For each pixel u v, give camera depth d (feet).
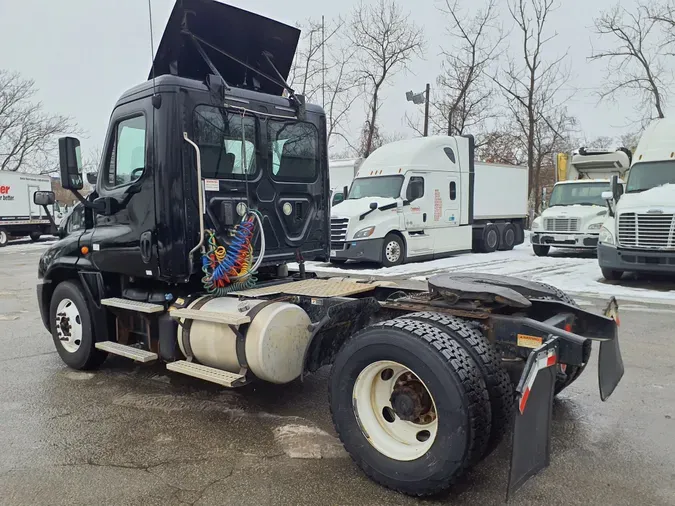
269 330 13.44
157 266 15.12
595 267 45.11
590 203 54.80
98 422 14.16
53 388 16.84
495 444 10.39
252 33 17.70
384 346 10.62
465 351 10.18
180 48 16.67
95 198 17.51
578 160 56.70
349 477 11.26
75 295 17.92
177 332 15.40
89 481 11.13
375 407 11.34
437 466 9.93
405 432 10.97
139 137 15.55
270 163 17.08
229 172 15.90
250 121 16.48
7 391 16.60
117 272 16.49
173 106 14.69
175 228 14.85
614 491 10.63
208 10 16.40
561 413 14.60
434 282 13.44
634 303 29.60
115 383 17.29
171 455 12.26
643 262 34.06
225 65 17.87
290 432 13.46
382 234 45.21
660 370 18.02
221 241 15.62
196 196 15.10
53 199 19.66
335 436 13.23
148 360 15.55
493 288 12.48
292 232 17.81
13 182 88.43
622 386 16.58
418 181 48.06
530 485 10.88
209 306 14.75
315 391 16.39
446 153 50.80
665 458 11.98
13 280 44.34
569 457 12.07
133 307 15.80
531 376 9.40
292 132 17.87
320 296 14.60
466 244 53.72
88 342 17.75
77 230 18.63
